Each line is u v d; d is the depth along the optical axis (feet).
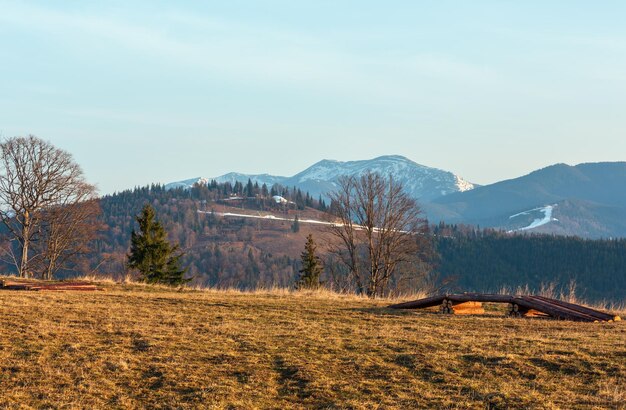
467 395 42.32
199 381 45.88
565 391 42.34
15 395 43.78
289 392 43.98
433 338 55.88
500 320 67.00
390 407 40.70
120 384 45.85
